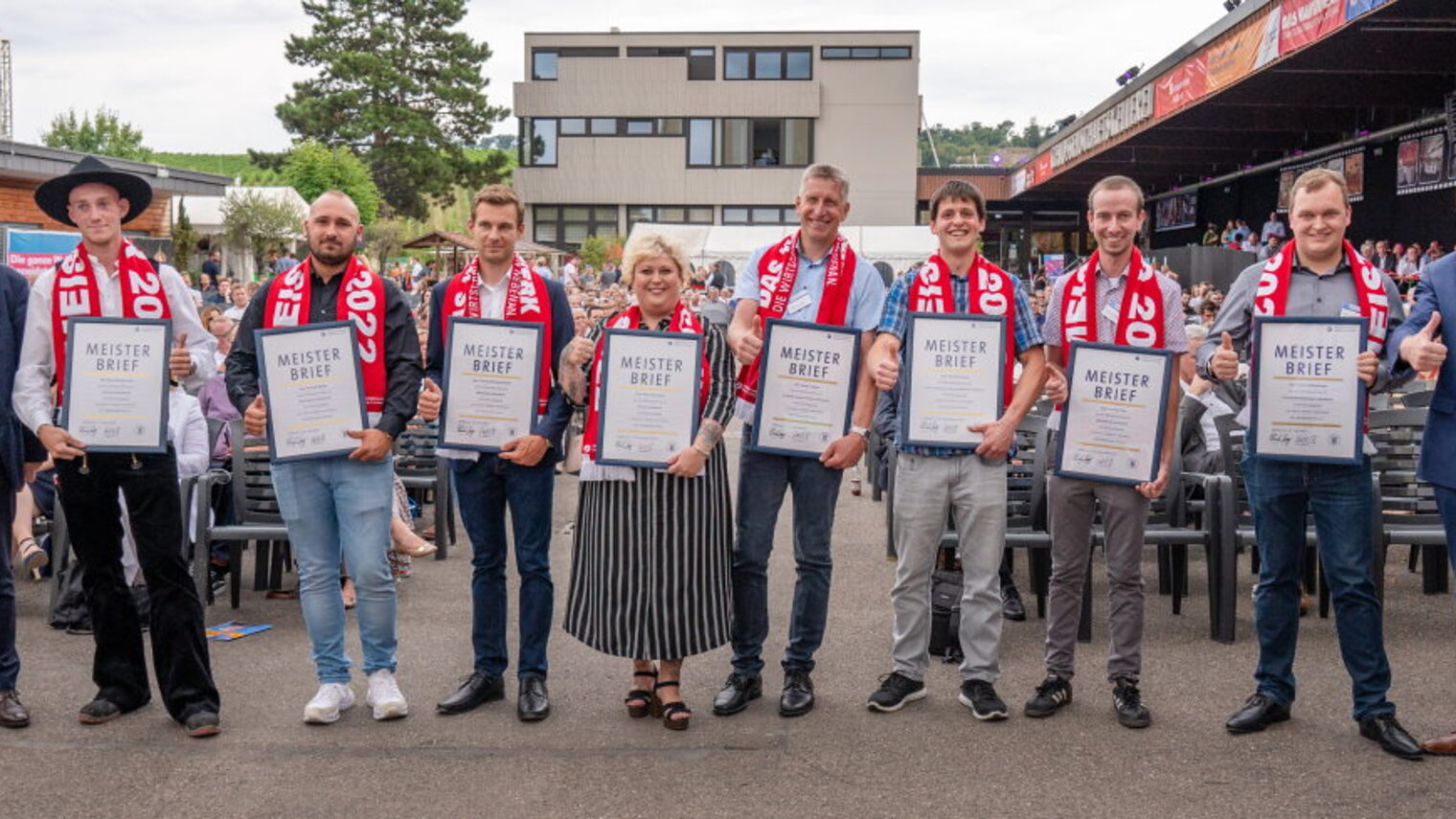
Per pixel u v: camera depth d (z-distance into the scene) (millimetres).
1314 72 18000
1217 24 17828
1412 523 6234
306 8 55156
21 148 21203
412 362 4879
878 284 5117
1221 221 32969
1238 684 5309
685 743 4664
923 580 5020
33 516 7160
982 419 4820
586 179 49094
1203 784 4250
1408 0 13750
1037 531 6438
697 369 4723
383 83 53062
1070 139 30000
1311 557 6531
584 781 4312
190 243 28828
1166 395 4816
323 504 4840
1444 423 4508
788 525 9023
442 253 31828
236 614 6504
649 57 48656
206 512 6488
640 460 4699
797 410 4883
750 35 48281
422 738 4719
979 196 4895
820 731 4793
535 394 4918
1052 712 4930
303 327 4680
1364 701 4609
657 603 4730
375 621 4910
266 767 4426
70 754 4543
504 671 5258
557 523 9133
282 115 53469
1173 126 24641
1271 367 4582
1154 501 6551
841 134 48438
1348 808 4031
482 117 55500
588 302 18438
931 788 4230
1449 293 4461
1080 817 3994
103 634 4914
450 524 8344
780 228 35469
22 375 4707
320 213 4742
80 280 4738
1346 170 24219
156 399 4656
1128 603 4867
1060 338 5047
